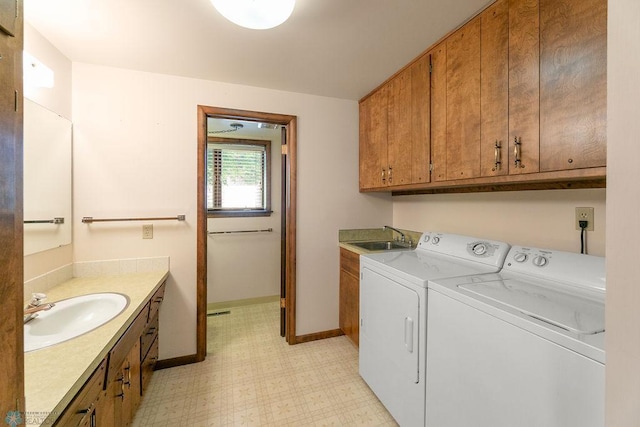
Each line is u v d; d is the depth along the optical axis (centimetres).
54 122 168
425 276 140
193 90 215
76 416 82
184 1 131
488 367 102
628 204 47
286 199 255
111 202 198
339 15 141
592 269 114
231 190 346
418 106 186
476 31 143
